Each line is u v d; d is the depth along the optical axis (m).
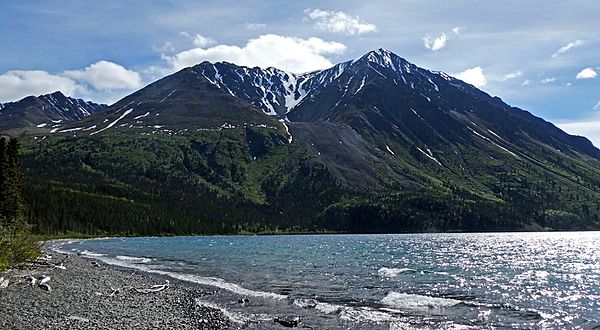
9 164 95.94
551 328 31.39
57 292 37.56
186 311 33.50
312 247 122.12
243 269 65.00
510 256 94.25
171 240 162.12
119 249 108.31
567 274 62.38
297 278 55.00
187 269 64.62
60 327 25.61
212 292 43.47
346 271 62.88
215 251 103.38
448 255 95.31
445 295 44.22
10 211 91.56
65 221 171.12
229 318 31.72
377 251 106.44
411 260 82.62
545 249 118.06
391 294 43.59
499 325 31.95
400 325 30.95
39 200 169.25
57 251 96.25
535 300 41.94
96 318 28.81
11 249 48.34
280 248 116.94
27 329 24.78
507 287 49.72
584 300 42.06
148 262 75.25
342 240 173.25
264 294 42.75
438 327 30.77
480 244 142.25
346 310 35.56
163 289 44.00
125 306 33.91
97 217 185.88
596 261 83.81
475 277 57.88
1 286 37.72
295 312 34.53
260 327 29.44
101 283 44.94
